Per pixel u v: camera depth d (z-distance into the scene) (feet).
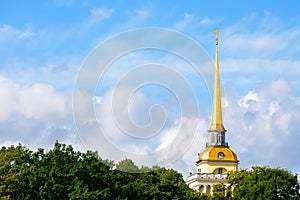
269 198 645.10
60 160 510.17
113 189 508.94
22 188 504.43
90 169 504.02
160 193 604.08
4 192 497.05
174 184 643.45
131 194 520.83
